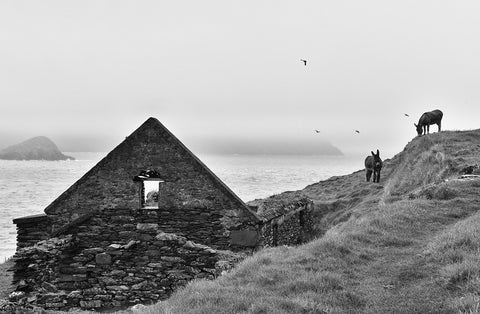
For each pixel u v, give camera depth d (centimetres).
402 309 842
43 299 1468
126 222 1830
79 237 1836
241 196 7206
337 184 4678
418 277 1017
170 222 1811
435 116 4050
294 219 2380
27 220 1809
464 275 928
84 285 1595
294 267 1132
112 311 1509
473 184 2098
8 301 1241
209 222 1788
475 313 711
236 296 913
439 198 1983
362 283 1016
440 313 794
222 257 1492
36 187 10650
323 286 978
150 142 1831
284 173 16950
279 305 851
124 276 1573
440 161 2783
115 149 1842
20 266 1486
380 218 1650
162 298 1531
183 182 1809
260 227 1795
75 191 1855
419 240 1371
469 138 3431
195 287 1026
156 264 1552
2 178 14625
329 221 3033
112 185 1841
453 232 1283
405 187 2909
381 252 1268
